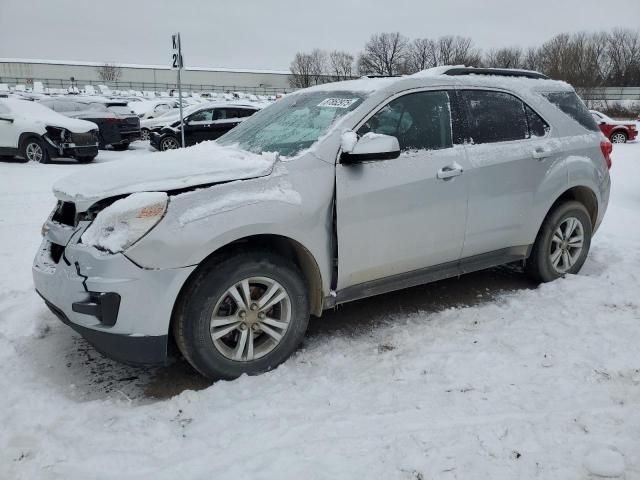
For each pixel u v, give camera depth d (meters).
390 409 2.82
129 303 2.83
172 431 2.70
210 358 3.07
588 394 2.90
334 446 2.53
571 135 4.53
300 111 3.94
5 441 2.58
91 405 2.91
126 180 3.13
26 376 3.20
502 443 2.52
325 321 4.04
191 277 3.00
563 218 4.52
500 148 4.05
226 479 2.34
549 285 4.47
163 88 78.62
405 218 3.60
